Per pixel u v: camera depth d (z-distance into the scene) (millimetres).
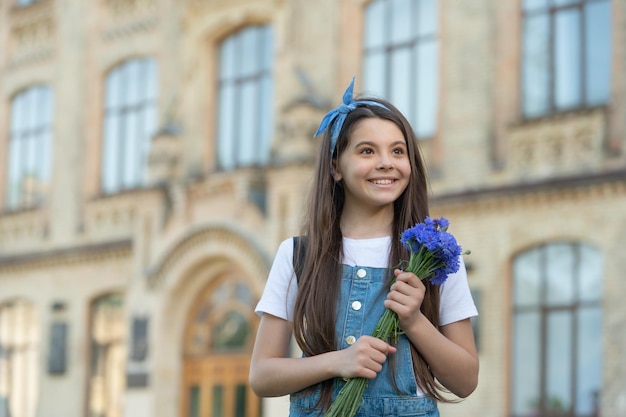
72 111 29516
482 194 20391
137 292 25375
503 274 20078
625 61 19000
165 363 24844
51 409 28516
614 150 19031
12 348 30016
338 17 23375
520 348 19766
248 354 23828
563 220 19406
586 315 19000
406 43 22344
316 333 4469
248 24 25453
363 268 4547
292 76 23891
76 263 28562
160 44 27406
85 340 28047
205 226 23703
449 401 4520
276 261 4762
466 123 21078
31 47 31078
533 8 20438
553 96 20031
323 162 4715
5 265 30203
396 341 4418
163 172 25578
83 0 29672
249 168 23250
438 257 4441
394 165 4598
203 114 25859
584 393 18859
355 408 4305
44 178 30062
